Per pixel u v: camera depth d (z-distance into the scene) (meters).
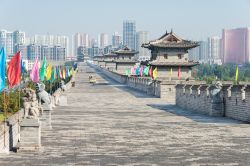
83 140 27.58
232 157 21.92
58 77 88.19
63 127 34.16
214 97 43.47
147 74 99.69
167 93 69.44
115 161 20.92
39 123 23.69
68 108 52.12
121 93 81.44
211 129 33.00
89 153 23.09
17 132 25.92
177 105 57.34
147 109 51.62
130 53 154.25
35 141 23.69
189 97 51.56
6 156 22.08
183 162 20.66
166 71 95.25
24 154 22.67
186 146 25.34
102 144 26.05
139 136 29.41
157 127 34.34
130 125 35.69
